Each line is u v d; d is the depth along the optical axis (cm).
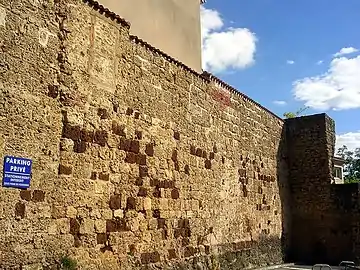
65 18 852
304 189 2200
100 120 926
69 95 848
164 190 1134
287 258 2059
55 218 794
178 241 1177
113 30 988
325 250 2106
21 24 760
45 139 788
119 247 948
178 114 1241
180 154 1230
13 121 730
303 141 2242
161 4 1548
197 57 1747
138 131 1050
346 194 2100
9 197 711
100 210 903
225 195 1491
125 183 986
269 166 1966
